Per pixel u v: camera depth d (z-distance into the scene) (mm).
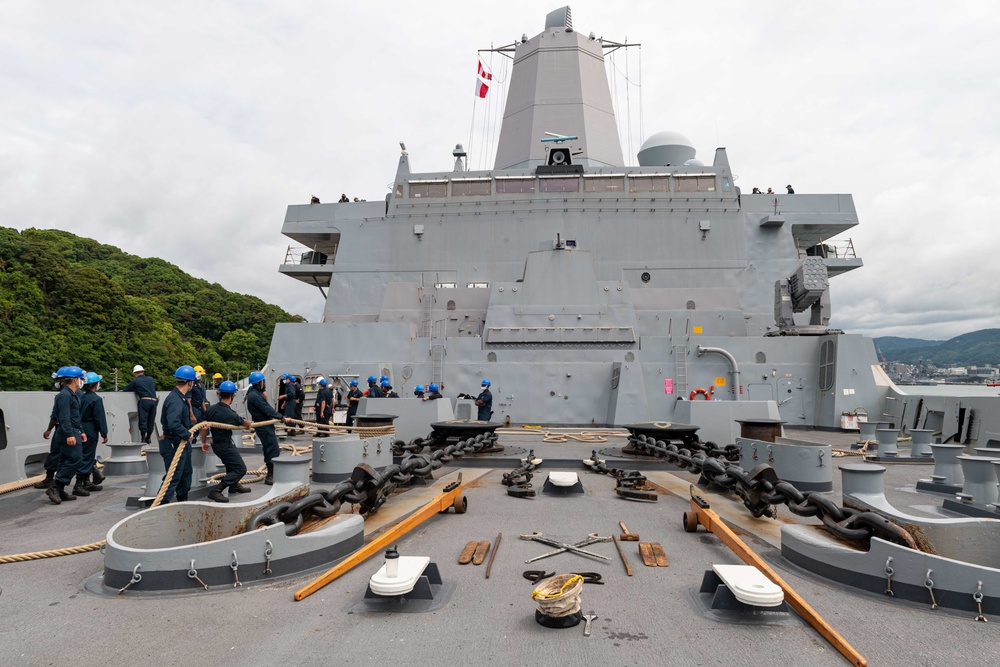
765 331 18531
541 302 17016
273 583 3977
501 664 2820
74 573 4355
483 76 24953
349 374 17000
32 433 9219
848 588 3855
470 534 5320
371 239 19812
